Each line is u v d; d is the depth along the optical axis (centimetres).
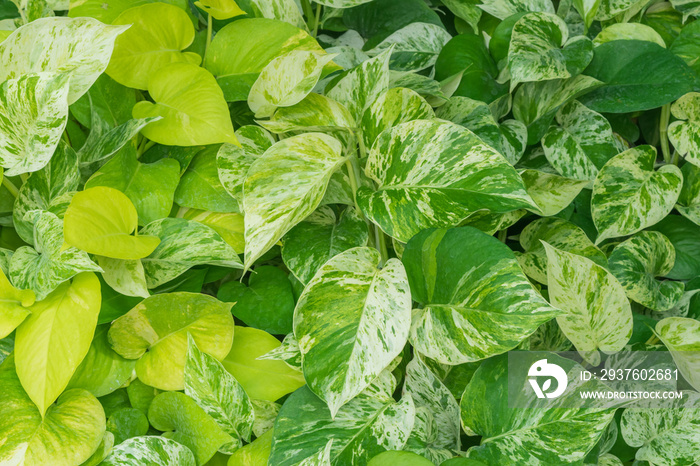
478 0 97
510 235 95
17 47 81
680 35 91
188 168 87
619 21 95
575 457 80
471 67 92
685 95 90
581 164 91
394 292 81
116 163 83
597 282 82
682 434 86
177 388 82
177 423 83
